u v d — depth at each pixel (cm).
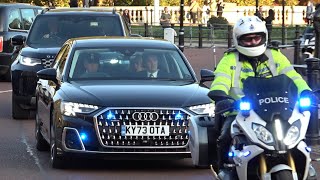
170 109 1032
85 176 1038
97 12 1741
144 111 1028
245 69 795
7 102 1939
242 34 775
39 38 1692
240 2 6078
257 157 714
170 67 1190
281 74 738
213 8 5503
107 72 1167
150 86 1096
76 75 1159
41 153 1231
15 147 1289
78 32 1688
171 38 2908
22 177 1034
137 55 1202
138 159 1038
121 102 1030
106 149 1023
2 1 5662
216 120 803
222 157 789
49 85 1191
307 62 1241
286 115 707
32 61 1606
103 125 1024
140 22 5497
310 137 1202
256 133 708
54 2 5628
